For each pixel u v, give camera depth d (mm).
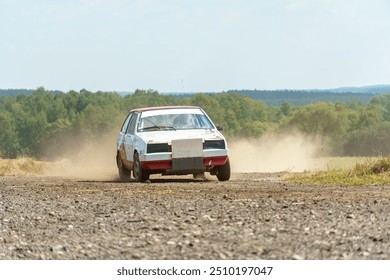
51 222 23172
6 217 24625
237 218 22531
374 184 38031
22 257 17359
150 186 39125
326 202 26766
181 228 20875
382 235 18219
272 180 45219
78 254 17531
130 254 17250
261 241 18094
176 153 43625
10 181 49062
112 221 23031
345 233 18766
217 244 17922
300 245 17344
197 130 45438
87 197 32062
